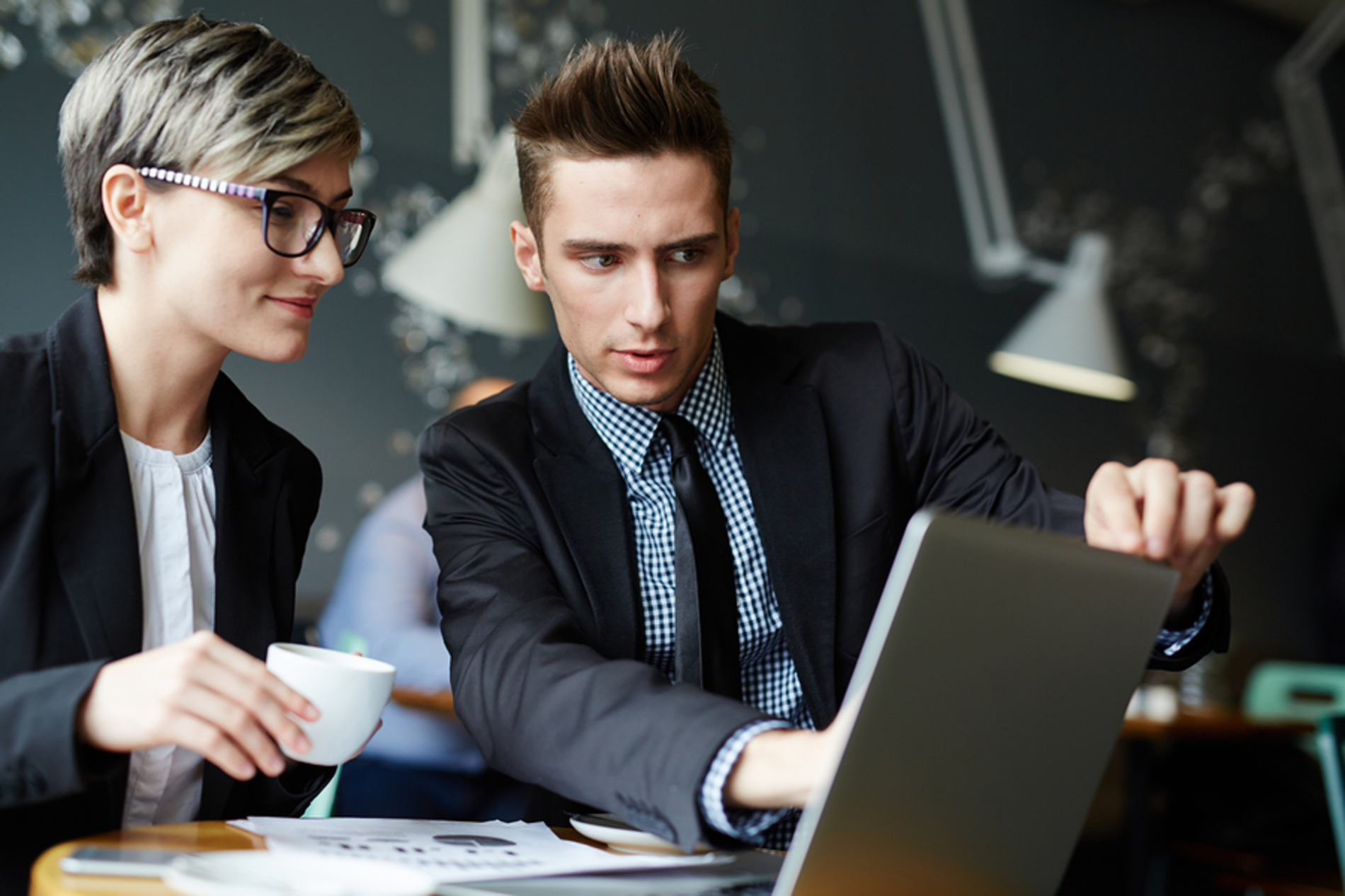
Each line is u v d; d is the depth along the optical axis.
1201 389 4.95
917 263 4.38
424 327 3.46
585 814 0.95
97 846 0.69
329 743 0.80
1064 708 0.71
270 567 1.05
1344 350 5.35
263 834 0.77
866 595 1.13
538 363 3.66
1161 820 2.99
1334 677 3.79
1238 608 4.87
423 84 3.53
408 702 2.10
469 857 0.75
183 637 0.98
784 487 1.12
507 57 3.69
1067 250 4.71
